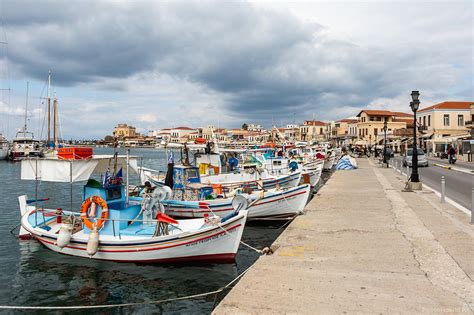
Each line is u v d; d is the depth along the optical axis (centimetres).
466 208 1405
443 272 716
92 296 952
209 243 1098
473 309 561
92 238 1136
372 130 10206
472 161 4772
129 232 1192
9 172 5184
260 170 2253
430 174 3020
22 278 1070
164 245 1095
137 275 1069
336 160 5578
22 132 7931
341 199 1681
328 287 653
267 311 562
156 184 2269
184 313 853
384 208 1419
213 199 1692
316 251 872
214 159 2269
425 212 1323
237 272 1081
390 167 4022
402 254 832
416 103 1980
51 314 865
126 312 866
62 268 1132
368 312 556
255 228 1653
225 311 564
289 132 10862
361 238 980
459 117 7025
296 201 1648
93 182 1236
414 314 548
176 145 2153
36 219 1330
